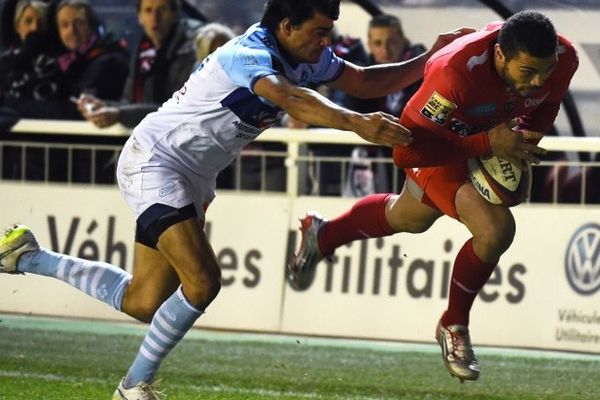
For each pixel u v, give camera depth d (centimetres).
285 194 2536
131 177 1588
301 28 1465
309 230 1956
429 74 1600
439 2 2503
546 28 1508
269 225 2534
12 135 2727
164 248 1548
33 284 2686
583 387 2008
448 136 1596
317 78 1644
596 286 2327
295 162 2509
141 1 2577
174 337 1553
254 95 1495
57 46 2688
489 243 1673
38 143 2675
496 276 2388
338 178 2533
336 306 2475
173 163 1573
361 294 2464
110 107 2595
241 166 2602
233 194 2575
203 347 2344
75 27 2664
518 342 2362
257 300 2527
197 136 1555
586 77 2466
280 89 1413
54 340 2391
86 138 2694
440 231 2420
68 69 2691
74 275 1712
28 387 1912
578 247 2344
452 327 1733
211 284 1525
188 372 2091
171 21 2588
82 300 2653
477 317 2386
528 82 1543
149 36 2600
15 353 2248
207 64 1543
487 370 2153
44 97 2702
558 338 2341
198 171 1591
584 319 2327
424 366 2183
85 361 2172
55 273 1730
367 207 1881
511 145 1531
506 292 2377
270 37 1484
